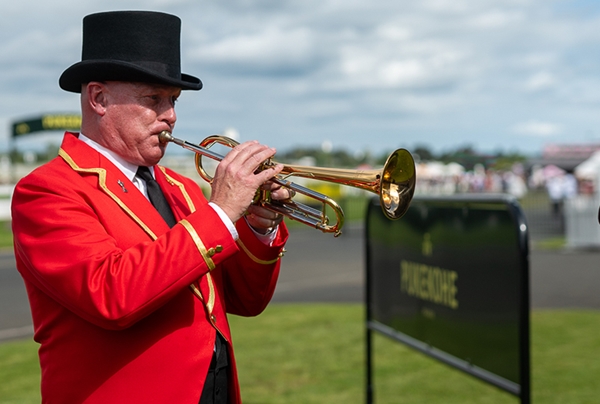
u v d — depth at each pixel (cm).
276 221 228
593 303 770
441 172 3550
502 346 332
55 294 188
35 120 2164
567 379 475
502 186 3312
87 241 185
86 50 211
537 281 938
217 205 194
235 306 248
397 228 432
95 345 193
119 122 204
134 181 214
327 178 224
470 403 434
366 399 431
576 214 1406
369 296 464
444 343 383
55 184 194
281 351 562
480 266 348
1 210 2045
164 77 201
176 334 197
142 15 203
